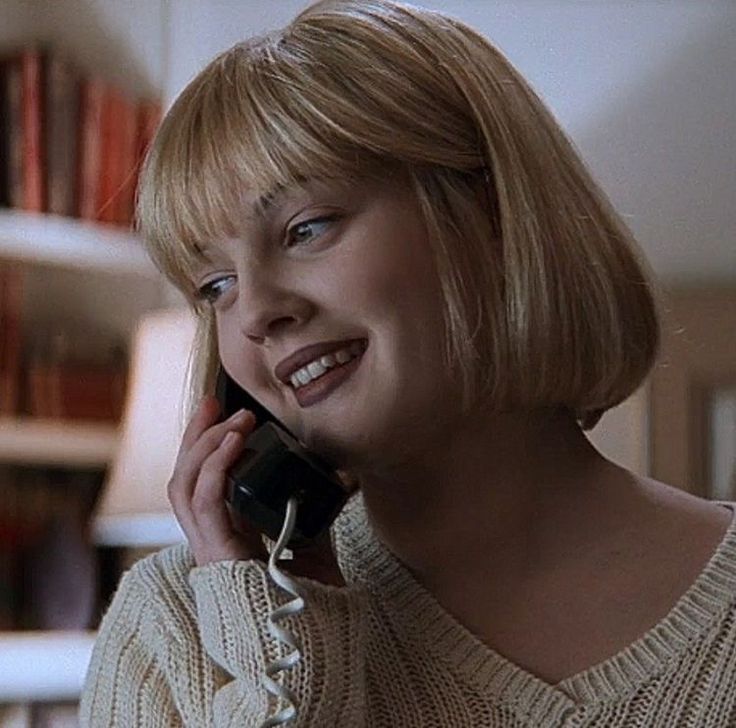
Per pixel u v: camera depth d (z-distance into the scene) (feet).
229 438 4.46
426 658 4.39
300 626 4.24
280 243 4.19
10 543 11.98
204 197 4.22
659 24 11.79
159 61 12.55
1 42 12.39
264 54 4.32
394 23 4.39
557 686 4.20
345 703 4.22
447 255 4.19
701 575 4.31
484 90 4.37
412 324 4.15
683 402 11.06
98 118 12.03
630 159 11.71
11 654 10.77
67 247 11.85
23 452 11.69
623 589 4.35
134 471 10.69
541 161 4.40
